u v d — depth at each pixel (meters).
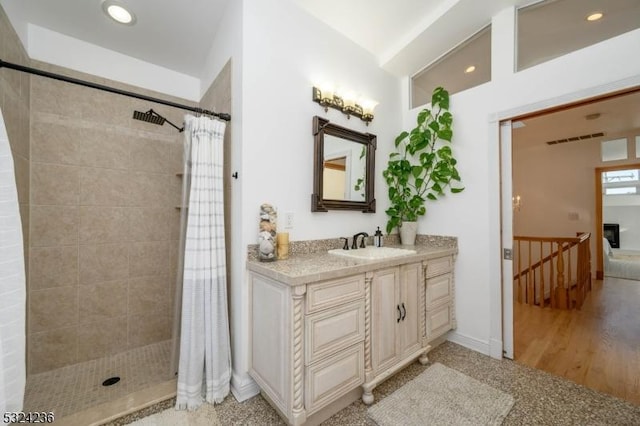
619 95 1.70
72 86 2.11
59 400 1.67
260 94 1.78
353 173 2.37
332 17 2.19
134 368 2.05
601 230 4.61
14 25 1.72
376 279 1.71
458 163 2.42
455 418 1.51
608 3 1.81
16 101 1.72
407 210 2.70
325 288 1.44
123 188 2.31
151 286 2.44
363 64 2.55
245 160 1.71
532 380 1.87
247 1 1.74
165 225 2.52
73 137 2.10
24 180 1.84
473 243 2.33
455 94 2.45
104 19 1.96
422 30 2.33
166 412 1.57
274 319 1.47
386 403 1.64
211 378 1.66
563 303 3.30
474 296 2.32
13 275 1.12
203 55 2.41
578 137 4.40
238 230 1.75
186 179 1.79
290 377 1.33
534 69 1.99
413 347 2.00
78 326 2.12
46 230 2.00
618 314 3.11
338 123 2.28
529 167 5.17
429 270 2.16
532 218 5.14
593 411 1.57
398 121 2.91
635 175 6.09
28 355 1.92
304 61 2.05
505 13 2.14
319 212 2.12
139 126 2.40
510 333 2.16
